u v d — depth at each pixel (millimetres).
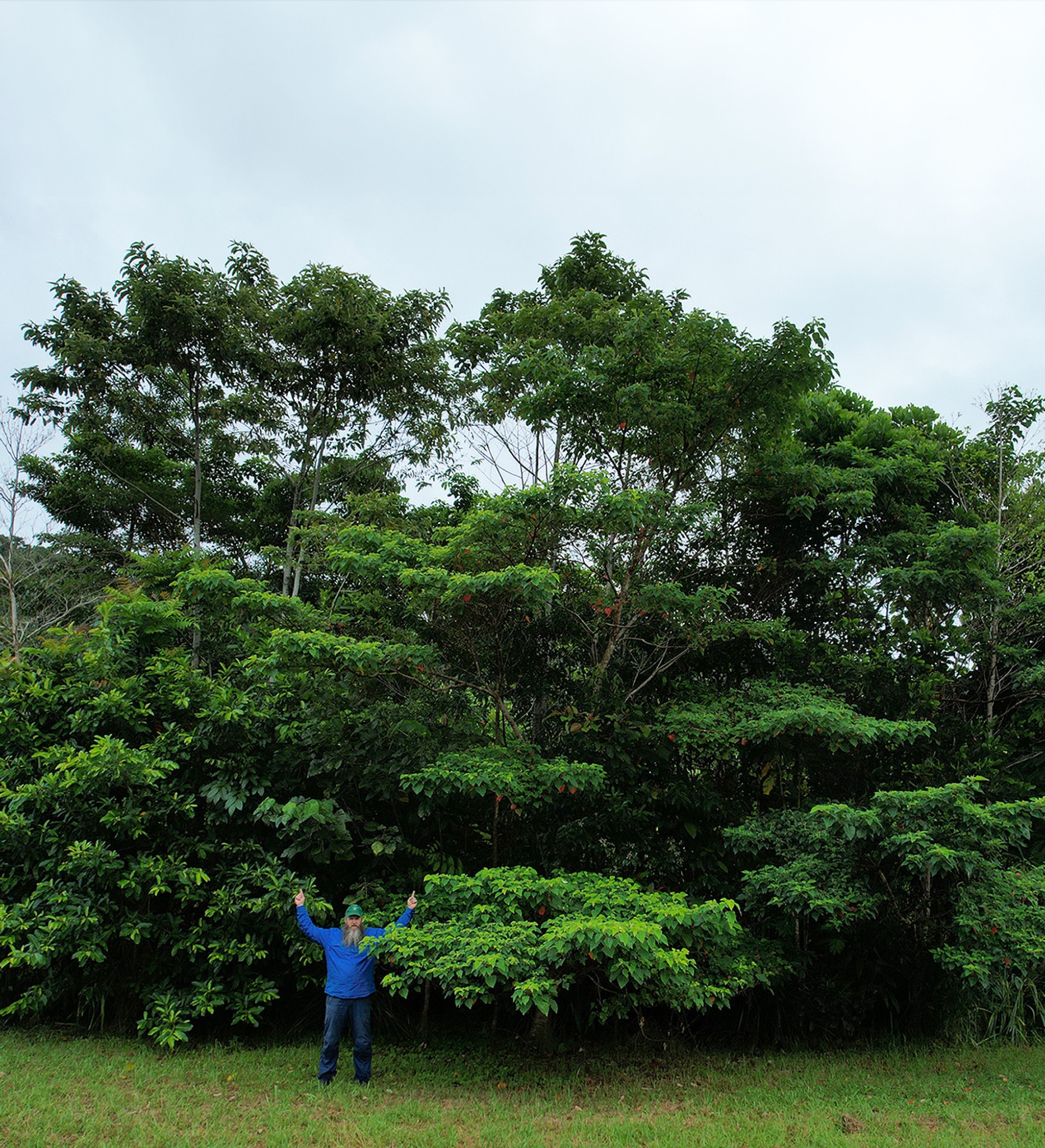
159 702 8047
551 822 8523
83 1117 5434
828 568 9438
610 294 11484
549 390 8672
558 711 9242
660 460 9070
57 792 7172
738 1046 8242
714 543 9773
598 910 6734
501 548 7559
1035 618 9805
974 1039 8078
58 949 6871
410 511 10633
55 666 8352
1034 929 6973
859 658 9617
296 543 11750
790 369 8172
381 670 7645
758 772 9258
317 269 12031
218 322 11523
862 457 10500
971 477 11281
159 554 11352
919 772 8734
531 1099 6539
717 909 6348
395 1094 6422
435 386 12664
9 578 14422
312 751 8102
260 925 7496
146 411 12570
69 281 12016
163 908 7828
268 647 7754
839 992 8367
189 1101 5969
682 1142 5562
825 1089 6902
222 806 7699
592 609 9109
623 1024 8336
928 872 6703
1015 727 9875
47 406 12539
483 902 7004
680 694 9055
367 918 7445
